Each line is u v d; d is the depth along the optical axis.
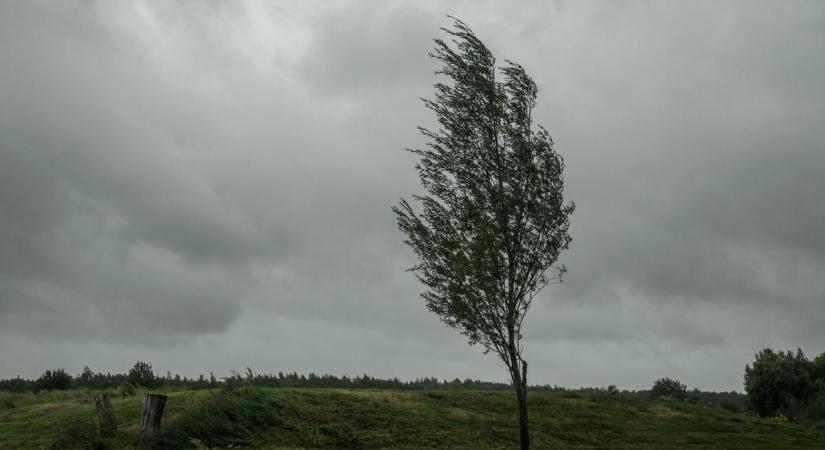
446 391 36.97
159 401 24.39
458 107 26.58
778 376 49.44
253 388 30.16
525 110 26.73
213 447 24.77
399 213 26.14
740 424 34.69
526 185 25.69
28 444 24.52
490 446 26.97
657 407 37.06
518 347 24.62
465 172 25.89
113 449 22.75
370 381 48.69
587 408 35.34
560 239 25.23
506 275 24.53
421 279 25.55
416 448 25.92
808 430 34.88
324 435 27.16
